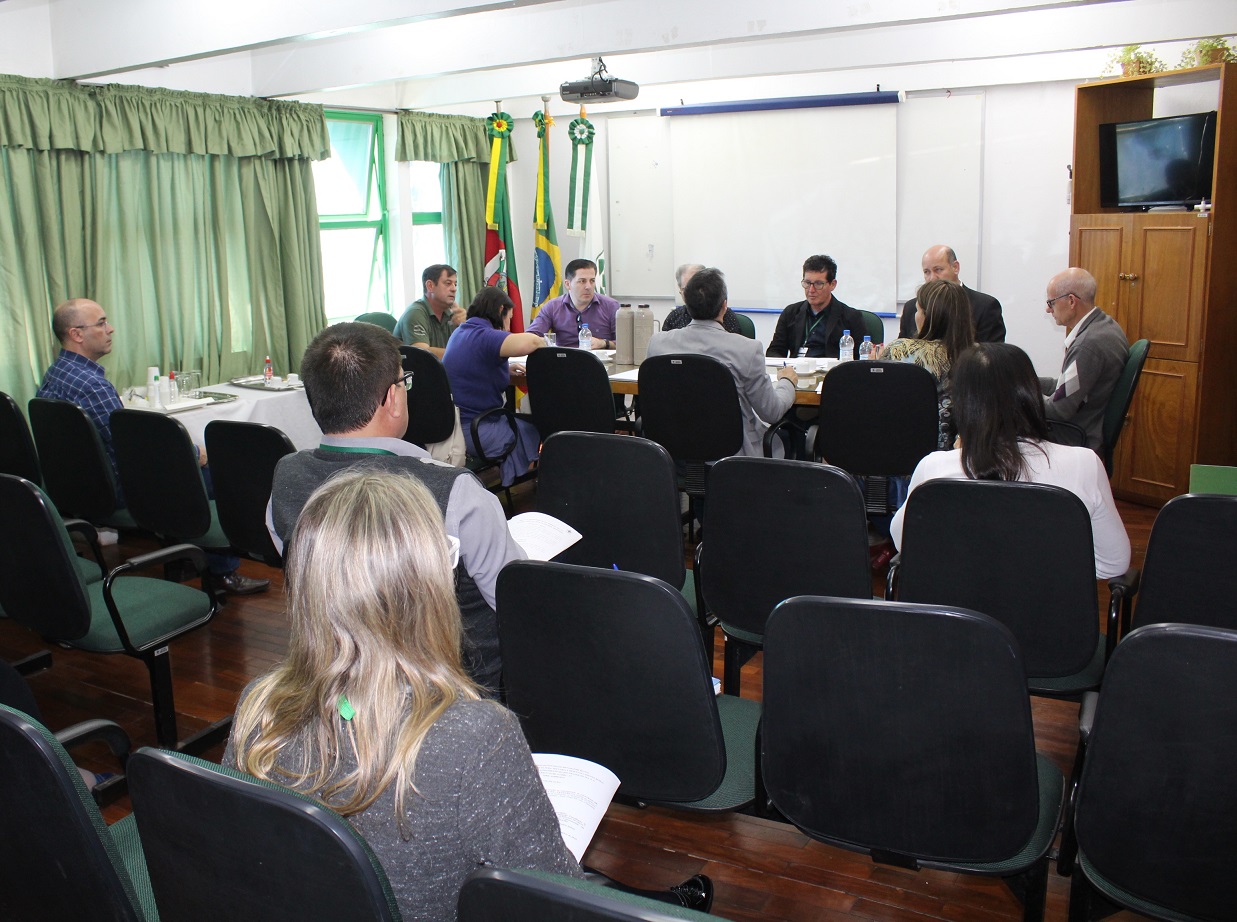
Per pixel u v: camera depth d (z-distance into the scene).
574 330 5.94
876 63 5.56
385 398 1.80
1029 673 2.15
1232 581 1.93
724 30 4.52
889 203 6.70
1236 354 4.78
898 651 1.44
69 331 3.81
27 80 4.68
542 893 0.85
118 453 3.28
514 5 3.77
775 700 1.55
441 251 7.59
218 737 2.79
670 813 2.45
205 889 1.05
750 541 2.28
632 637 1.59
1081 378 4.21
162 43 4.48
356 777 1.01
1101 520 2.26
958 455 2.36
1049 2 3.93
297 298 6.20
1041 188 6.33
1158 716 1.33
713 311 4.02
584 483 2.51
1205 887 1.40
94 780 2.42
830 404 3.87
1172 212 4.74
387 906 0.95
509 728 1.05
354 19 3.99
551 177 7.78
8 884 1.28
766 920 2.06
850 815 1.58
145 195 5.38
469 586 1.76
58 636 2.45
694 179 7.27
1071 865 1.84
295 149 6.05
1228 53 5.03
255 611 3.81
